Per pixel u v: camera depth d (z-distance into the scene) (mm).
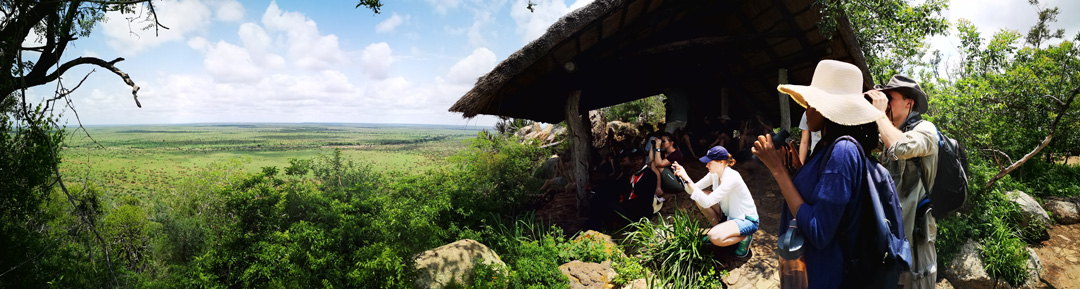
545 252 5086
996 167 7172
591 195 7629
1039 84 8047
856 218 1757
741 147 9289
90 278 4469
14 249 4121
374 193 5012
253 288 3906
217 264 4105
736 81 10102
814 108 1944
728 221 4816
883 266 1740
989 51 9570
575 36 6613
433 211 4680
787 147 2348
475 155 7547
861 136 1890
